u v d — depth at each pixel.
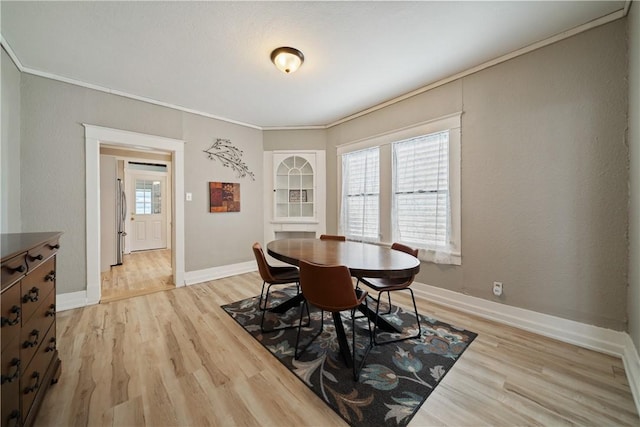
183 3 1.69
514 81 2.23
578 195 1.95
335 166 4.05
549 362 1.72
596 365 1.69
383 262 1.79
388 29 1.95
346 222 3.84
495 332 2.14
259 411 1.32
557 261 2.04
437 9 1.75
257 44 2.13
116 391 1.45
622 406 1.34
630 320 1.69
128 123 3.02
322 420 1.27
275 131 4.30
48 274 1.39
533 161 2.14
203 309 2.63
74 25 1.88
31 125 2.46
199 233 3.64
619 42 1.77
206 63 2.41
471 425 1.23
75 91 2.69
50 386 1.47
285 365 1.70
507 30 1.97
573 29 1.93
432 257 2.81
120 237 4.79
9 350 0.96
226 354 1.83
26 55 2.24
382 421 1.25
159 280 3.71
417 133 2.93
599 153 1.86
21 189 2.41
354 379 1.56
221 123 3.84
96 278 2.80
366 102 3.30
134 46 2.14
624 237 1.77
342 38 2.06
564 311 2.01
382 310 2.59
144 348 1.90
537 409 1.33
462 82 2.57
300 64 2.34
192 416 1.29
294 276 2.36
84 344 1.95
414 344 1.95
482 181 2.44
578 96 1.93
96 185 2.80
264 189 4.34
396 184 3.19
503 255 2.32
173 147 3.37
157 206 6.49
